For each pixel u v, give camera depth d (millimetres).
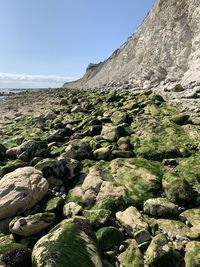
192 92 22375
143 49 55125
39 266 4707
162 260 5395
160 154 10430
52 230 5672
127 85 43625
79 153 10602
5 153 11484
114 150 10711
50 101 37656
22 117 23172
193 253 5520
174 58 38312
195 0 37406
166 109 16766
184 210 7188
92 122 14719
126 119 14766
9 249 5438
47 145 11453
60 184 8750
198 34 34250
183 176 8820
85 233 5527
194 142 11438
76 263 4809
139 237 6051
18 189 7371
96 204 7504
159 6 53031
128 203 7461
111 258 5707
